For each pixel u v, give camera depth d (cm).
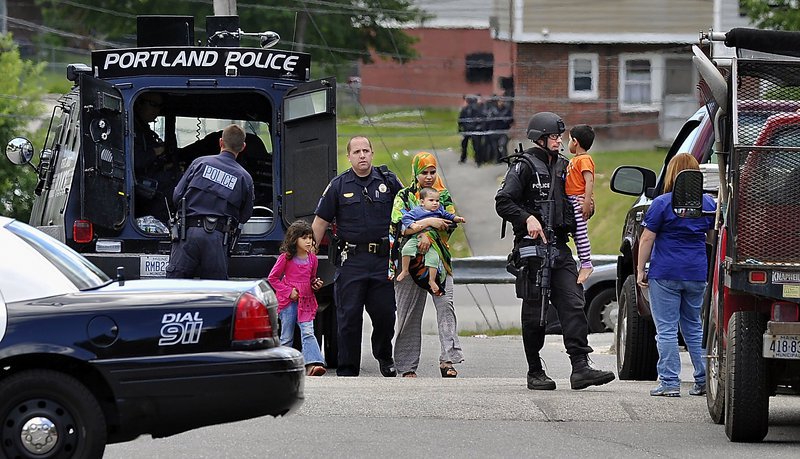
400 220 4697
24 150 5750
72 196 4922
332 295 5194
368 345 6569
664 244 4034
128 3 18262
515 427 3528
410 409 3703
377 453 3131
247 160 5491
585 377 4059
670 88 17862
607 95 17912
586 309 7219
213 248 4616
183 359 2766
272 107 5091
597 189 14688
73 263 2906
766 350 3228
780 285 3231
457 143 17262
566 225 4075
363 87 18062
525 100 17762
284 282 4822
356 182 4769
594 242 13350
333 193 4762
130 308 2767
